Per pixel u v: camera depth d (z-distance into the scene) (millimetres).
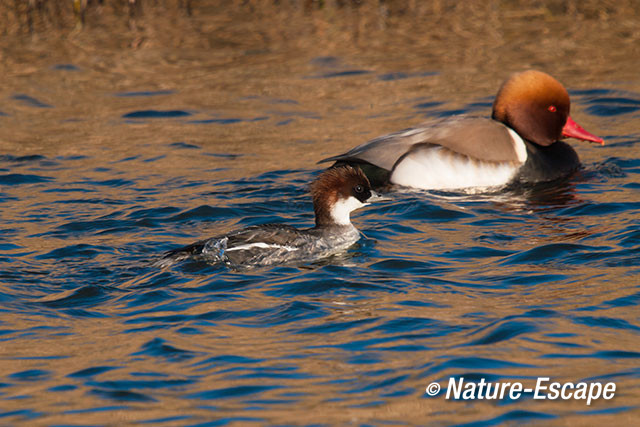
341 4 32688
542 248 13406
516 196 16781
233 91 24891
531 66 25828
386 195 16844
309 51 28203
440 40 28875
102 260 13086
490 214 15594
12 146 20516
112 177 18125
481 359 9547
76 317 11000
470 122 17969
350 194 14125
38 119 22750
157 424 8305
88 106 23781
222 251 12711
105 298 11609
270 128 21828
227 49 28609
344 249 13758
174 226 14969
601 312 10797
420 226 15008
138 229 14773
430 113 22344
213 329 10547
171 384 9141
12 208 16016
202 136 21297
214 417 8414
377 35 29703
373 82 25266
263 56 27922
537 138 18109
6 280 12172
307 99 24109
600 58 26312
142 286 11969
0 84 25359
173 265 12602
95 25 31094
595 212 15375
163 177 18109
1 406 8734
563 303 11141
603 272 12258
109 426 8273
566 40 28234
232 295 11633
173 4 32781
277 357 9742
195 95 24641
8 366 9633
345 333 10367
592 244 13508
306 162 18969
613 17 30438
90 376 9359
